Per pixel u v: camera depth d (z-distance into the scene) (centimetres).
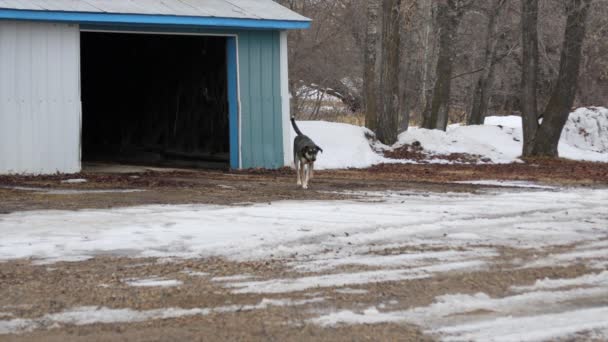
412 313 698
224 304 726
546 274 851
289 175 2164
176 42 2672
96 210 1346
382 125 2838
